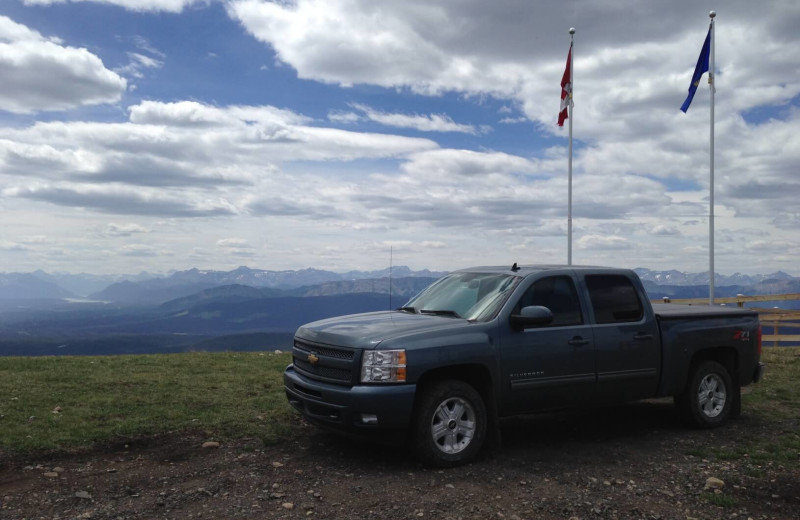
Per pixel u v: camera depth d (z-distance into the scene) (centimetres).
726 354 789
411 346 564
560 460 605
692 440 687
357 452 617
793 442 666
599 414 821
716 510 473
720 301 1914
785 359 1341
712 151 2067
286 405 809
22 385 887
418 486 517
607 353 672
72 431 652
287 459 590
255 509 457
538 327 639
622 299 702
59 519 430
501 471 565
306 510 457
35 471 537
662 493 509
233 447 625
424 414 562
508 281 661
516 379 617
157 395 844
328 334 608
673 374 718
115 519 433
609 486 526
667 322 723
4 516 434
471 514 455
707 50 2094
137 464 565
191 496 484
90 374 1002
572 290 675
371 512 455
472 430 587
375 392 548
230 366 1138
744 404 883
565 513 461
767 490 518
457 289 702
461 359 584
